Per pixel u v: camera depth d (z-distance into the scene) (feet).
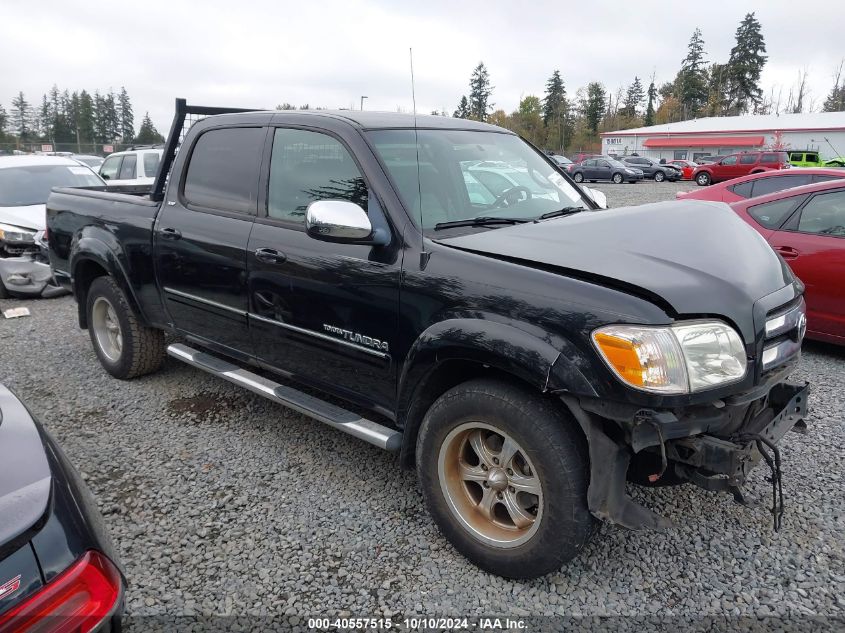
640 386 7.34
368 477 11.64
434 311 9.00
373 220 9.84
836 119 172.45
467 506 9.22
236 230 12.01
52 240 17.19
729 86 301.22
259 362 12.35
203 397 15.19
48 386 16.01
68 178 30.81
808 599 8.58
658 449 7.94
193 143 13.51
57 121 286.05
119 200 15.17
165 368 17.02
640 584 8.87
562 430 7.97
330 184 10.73
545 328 7.89
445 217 10.20
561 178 13.17
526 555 8.41
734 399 7.93
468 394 8.62
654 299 7.61
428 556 9.46
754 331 7.98
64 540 5.05
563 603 8.51
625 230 9.34
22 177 29.60
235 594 8.69
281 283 11.14
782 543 9.74
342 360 10.55
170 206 13.67
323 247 10.48
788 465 11.94
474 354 8.39
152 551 9.57
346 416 10.54
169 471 11.85
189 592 8.73
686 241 8.93
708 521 10.29
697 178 107.55
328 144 10.86
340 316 10.30
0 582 4.58
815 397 15.15
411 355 9.20
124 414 14.29
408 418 9.57
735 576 9.03
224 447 12.76
